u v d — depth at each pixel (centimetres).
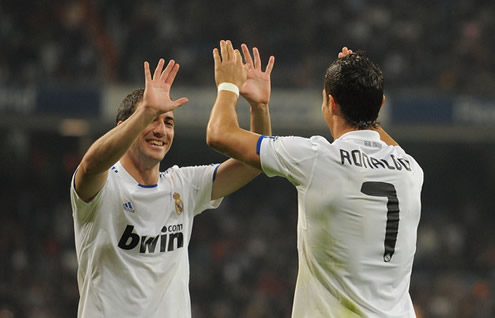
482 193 8069
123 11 7844
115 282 1430
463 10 8150
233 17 7938
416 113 6788
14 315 6222
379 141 1315
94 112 6575
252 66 1480
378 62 7712
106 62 7256
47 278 6619
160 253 1470
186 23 7856
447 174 8119
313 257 1282
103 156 1302
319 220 1262
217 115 1334
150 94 1296
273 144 1281
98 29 7481
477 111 6794
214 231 7356
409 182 1305
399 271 1284
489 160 8075
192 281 6744
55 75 7019
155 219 1470
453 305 6406
